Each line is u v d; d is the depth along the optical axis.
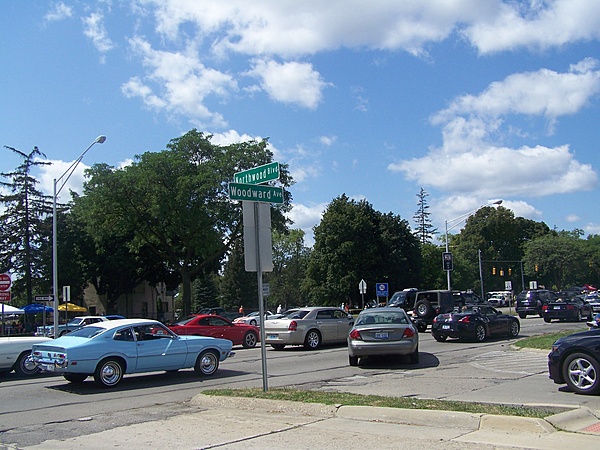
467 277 88.81
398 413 8.62
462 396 10.61
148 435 8.35
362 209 66.81
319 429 8.22
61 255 56.59
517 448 6.76
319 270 67.06
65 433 8.79
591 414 8.32
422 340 24.73
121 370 13.62
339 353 20.42
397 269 66.38
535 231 101.81
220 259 54.66
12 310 37.12
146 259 59.34
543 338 21.36
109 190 44.88
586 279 101.25
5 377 16.31
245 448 7.33
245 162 46.97
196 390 12.90
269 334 22.44
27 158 55.09
